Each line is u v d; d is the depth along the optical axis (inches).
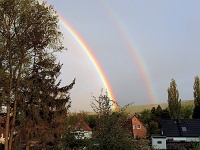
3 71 903.1
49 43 999.0
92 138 470.9
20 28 946.7
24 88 1014.4
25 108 1025.5
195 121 2340.1
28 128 1040.2
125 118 486.3
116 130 464.8
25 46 963.3
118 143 455.2
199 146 839.1
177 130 2244.1
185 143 1791.3
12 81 961.5
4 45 938.1
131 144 462.6
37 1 954.7
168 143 1856.5
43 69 1057.5
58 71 1117.1
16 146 1025.5
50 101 1102.4
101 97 495.2
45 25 971.3
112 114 481.7
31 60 1002.1
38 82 1059.9
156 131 2655.0
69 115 1136.8
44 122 1077.1
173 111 3014.3
